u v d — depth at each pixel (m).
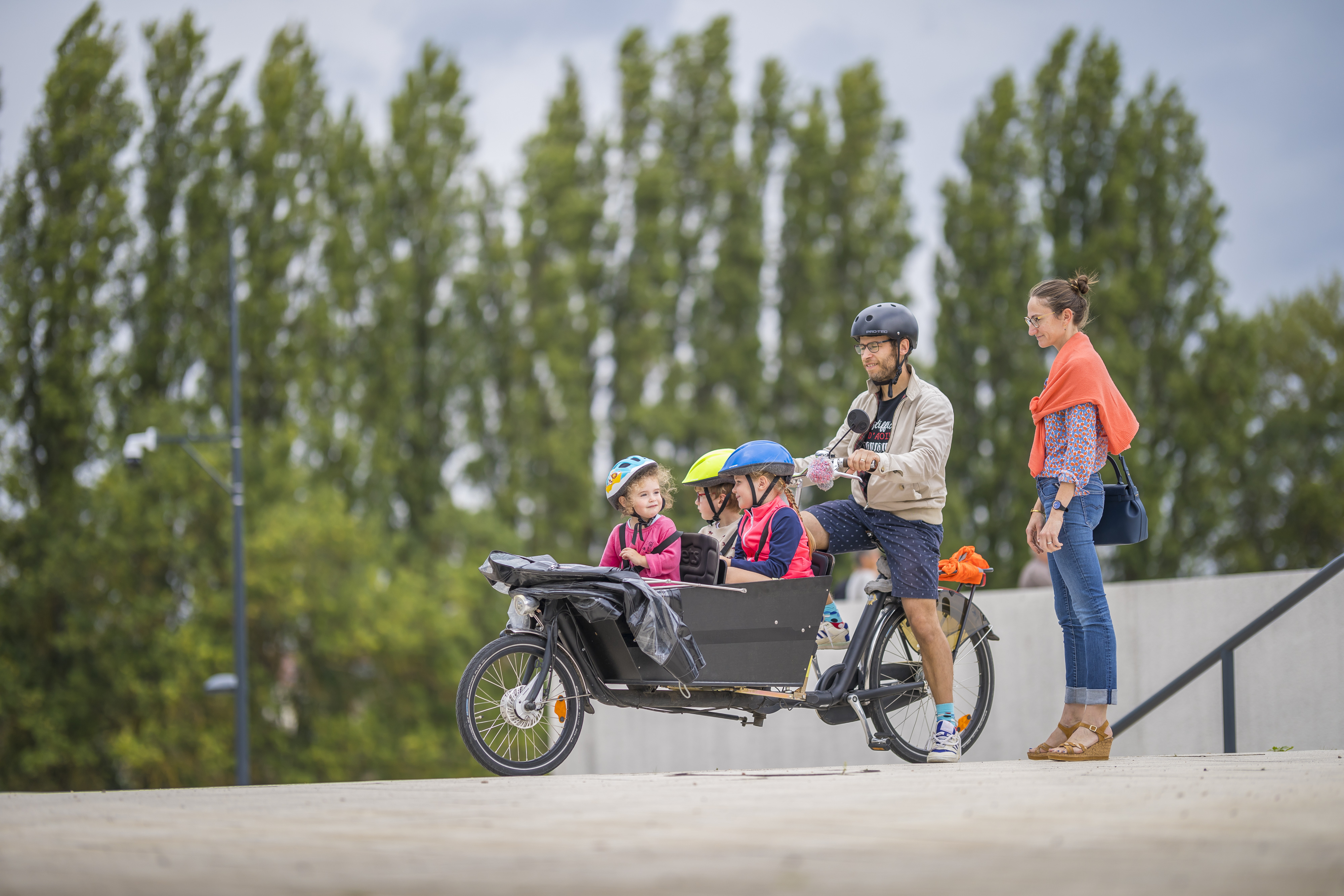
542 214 107.44
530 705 13.79
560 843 6.64
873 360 15.70
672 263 106.56
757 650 14.73
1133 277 98.81
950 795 9.10
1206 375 97.81
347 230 99.25
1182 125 101.50
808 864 5.71
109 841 6.96
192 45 97.19
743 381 107.31
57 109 93.38
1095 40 103.12
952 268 102.38
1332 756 14.20
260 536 82.88
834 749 26.22
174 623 86.00
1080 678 14.92
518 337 106.62
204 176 95.00
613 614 13.75
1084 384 14.41
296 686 88.25
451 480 105.62
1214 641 23.72
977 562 16.73
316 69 101.31
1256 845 6.18
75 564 84.94
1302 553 105.75
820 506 16.20
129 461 57.91
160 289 93.44
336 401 98.19
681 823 7.52
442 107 105.62
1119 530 15.08
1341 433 112.62
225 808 8.99
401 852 6.35
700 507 16.83
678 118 113.88
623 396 105.88
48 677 86.38
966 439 99.44
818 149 110.31
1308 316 118.25
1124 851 6.04
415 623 87.69
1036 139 103.88
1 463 89.12
